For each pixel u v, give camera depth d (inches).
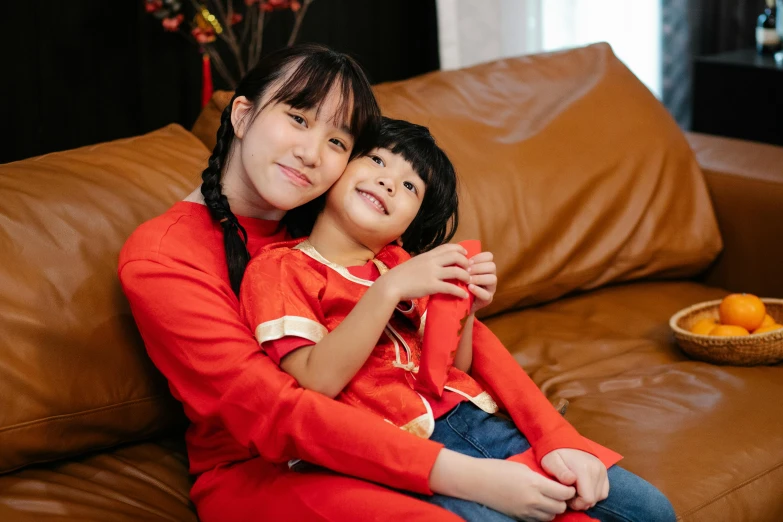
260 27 102.7
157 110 103.1
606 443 51.1
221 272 45.2
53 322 45.3
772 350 58.5
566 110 71.7
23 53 94.7
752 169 74.5
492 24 116.4
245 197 47.4
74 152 53.3
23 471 45.7
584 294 71.0
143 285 42.9
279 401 40.4
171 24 89.4
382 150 47.3
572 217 68.1
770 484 49.3
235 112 46.2
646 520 42.4
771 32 108.3
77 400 45.8
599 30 125.6
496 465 40.3
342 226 47.0
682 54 127.7
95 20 97.7
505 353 49.8
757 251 72.9
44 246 46.5
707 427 52.1
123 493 45.9
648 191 71.6
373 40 116.6
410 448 40.1
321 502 40.5
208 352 41.8
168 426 50.1
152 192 51.8
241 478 44.4
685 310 64.2
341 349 40.9
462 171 64.5
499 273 64.2
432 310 43.6
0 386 43.6
